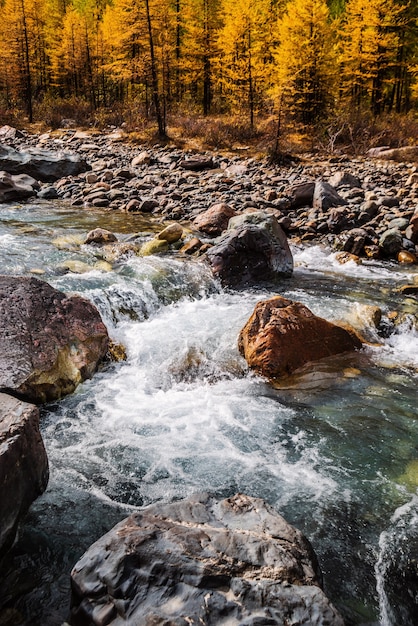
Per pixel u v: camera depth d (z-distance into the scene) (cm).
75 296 609
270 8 3056
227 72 2855
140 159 1905
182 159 2006
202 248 946
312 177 1636
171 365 605
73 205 1324
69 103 3422
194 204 1285
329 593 308
